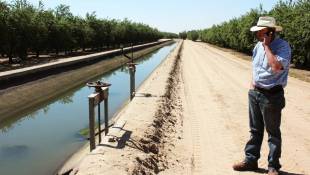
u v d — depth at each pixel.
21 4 39.94
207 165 8.02
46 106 20.03
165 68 30.17
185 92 19.31
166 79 22.05
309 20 28.59
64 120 16.23
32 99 21.08
